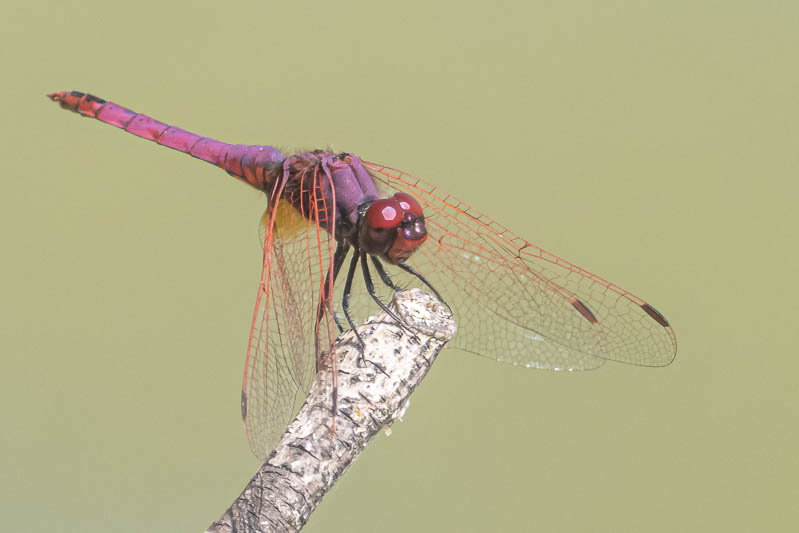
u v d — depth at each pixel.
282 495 0.74
